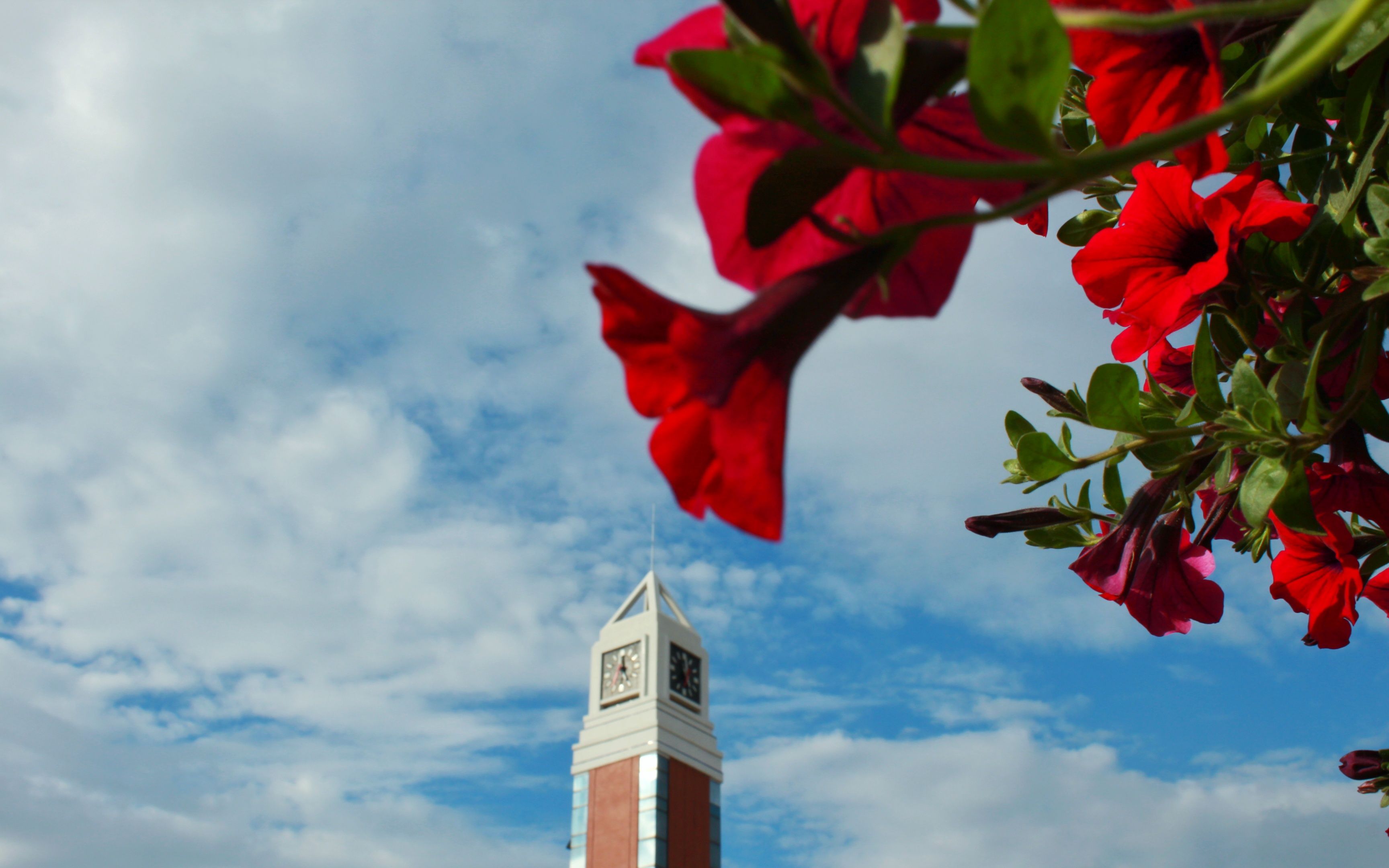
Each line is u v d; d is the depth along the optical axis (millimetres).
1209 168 942
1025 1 556
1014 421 2146
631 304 645
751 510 586
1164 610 1849
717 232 682
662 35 651
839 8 621
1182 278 1530
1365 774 2006
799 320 631
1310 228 1606
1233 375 1534
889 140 578
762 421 601
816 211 715
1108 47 954
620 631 47906
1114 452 1847
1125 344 1589
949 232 712
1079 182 565
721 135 675
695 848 43469
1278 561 1578
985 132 570
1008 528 2049
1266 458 1509
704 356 618
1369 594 1530
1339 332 1549
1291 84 548
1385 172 1541
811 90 563
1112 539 1863
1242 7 644
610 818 43469
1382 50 1433
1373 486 1515
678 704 46219
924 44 666
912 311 715
